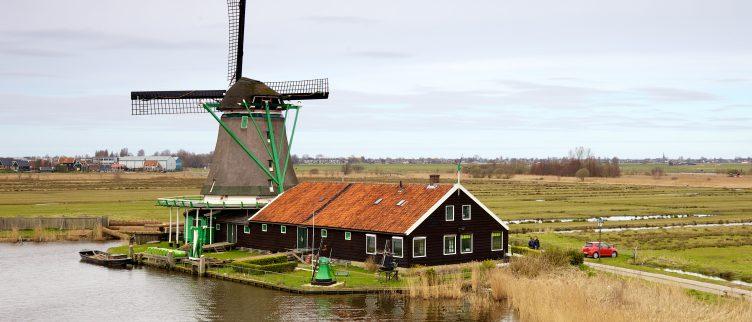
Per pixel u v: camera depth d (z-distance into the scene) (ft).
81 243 276.41
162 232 268.82
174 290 180.04
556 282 157.07
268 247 224.94
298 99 266.16
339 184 229.86
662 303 139.33
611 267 197.36
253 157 248.73
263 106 253.44
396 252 189.26
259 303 163.32
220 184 247.50
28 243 275.59
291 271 194.70
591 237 278.05
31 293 179.42
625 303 142.72
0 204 417.28
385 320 147.95
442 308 157.48
